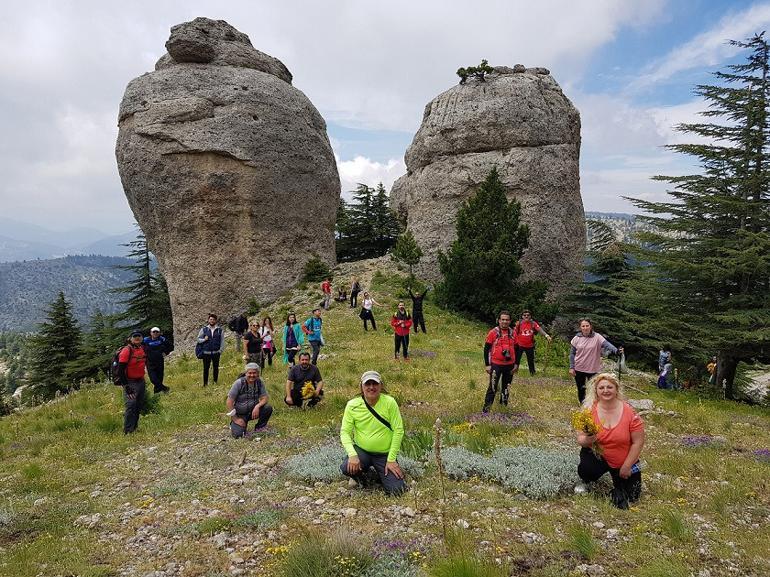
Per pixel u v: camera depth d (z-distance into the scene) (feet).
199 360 68.64
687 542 16.34
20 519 19.65
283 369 54.44
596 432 19.58
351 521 18.01
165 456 28.17
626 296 70.33
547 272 104.88
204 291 100.99
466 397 38.78
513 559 15.15
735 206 56.95
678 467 23.81
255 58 110.93
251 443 29.04
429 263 112.16
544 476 21.21
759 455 26.48
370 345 66.23
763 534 16.98
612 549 15.90
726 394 59.93
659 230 63.62
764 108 57.26
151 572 15.30
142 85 99.86
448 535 16.02
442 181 111.75
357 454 21.16
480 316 92.07
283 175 105.91
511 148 107.55
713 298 61.16
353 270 118.21
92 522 19.31
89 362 114.21
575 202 111.55
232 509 19.69
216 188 98.63
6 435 35.27
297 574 14.21
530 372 49.01
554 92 113.91
